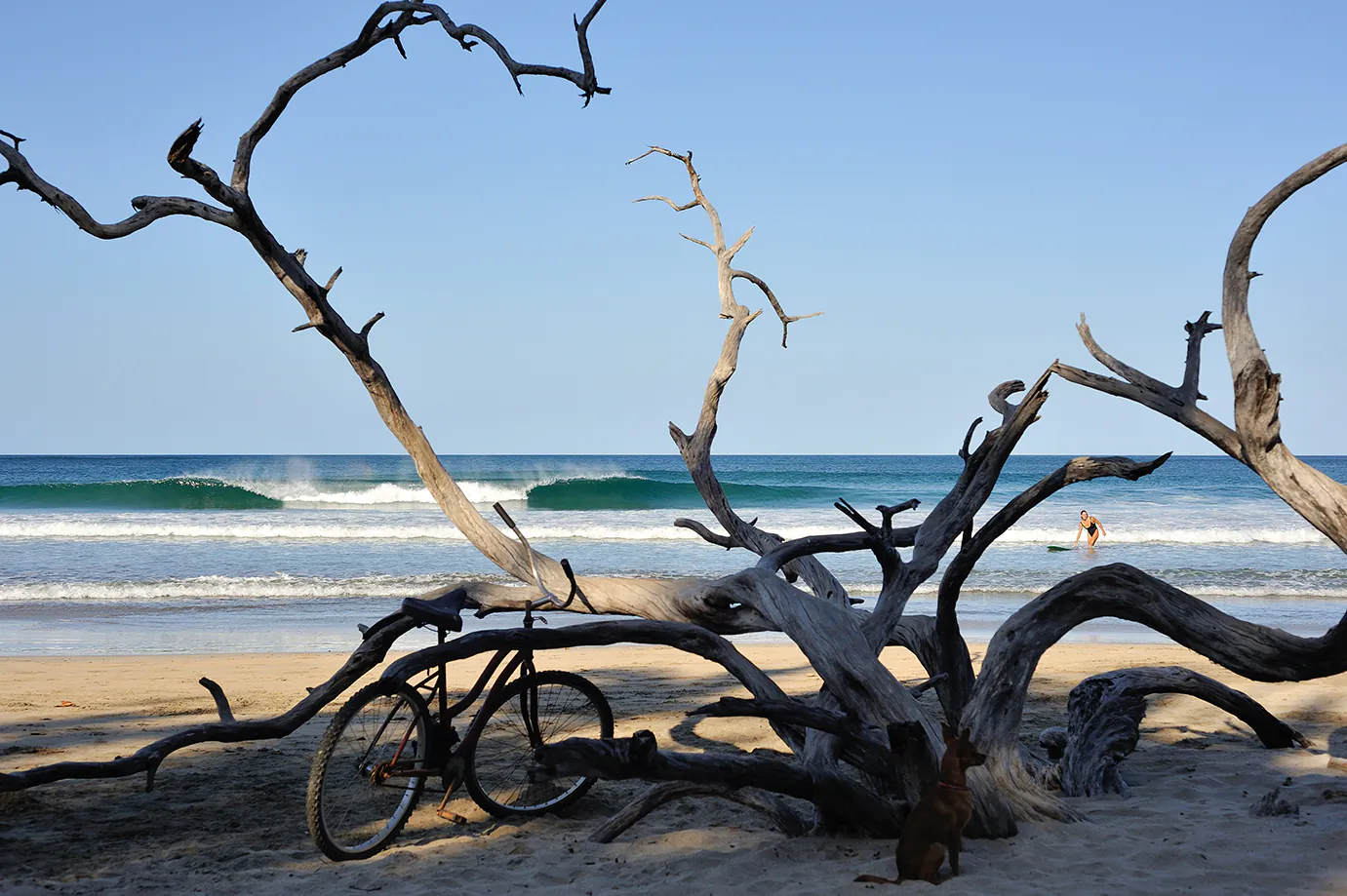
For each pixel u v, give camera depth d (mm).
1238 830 4836
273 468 84438
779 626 5062
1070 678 10414
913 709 4750
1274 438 4020
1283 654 4691
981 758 4137
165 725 7930
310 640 13758
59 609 16312
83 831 4996
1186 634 4852
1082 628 15617
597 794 5789
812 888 4047
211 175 4441
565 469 76312
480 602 5516
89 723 8016
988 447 5441
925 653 5750
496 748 6824
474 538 5520
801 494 49156
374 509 39000
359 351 5230
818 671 4871
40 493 41281
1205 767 6340
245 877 4309
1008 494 44594
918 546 5547
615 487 43719
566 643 4797
